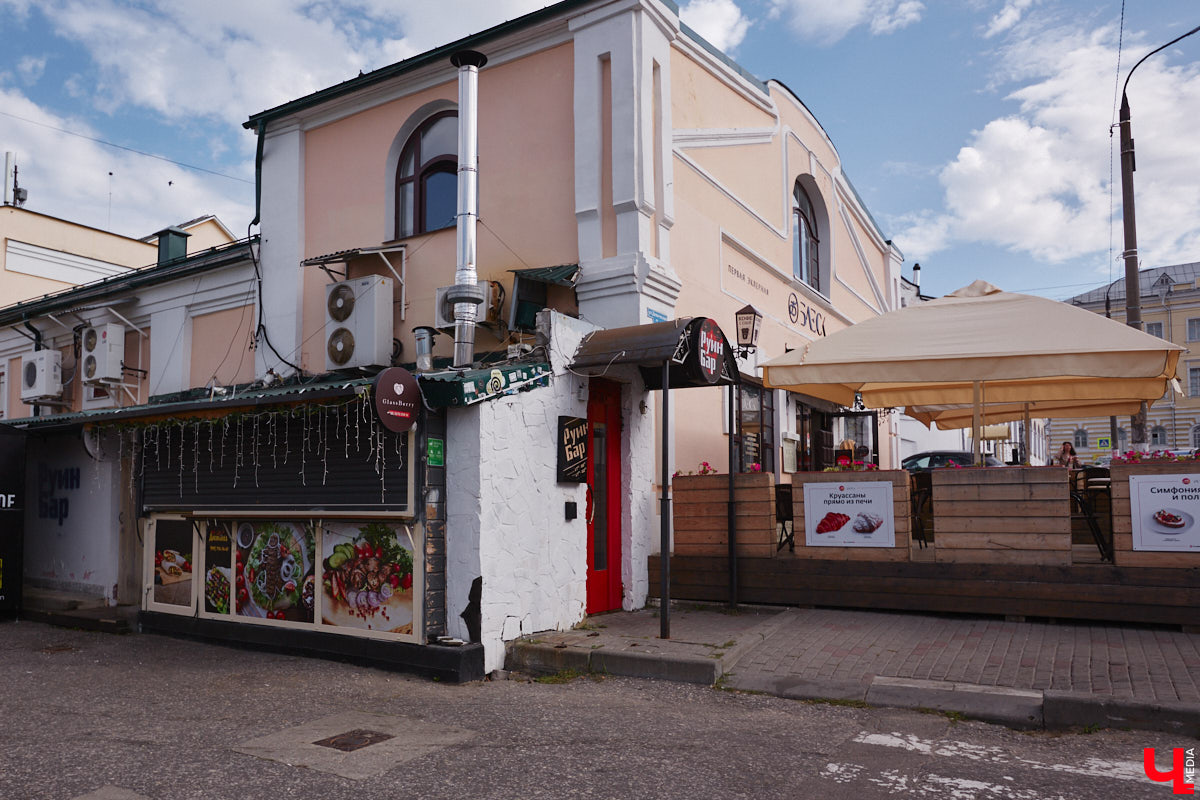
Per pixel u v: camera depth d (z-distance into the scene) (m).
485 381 7.34
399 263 11.50
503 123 10.80
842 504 8.78
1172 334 55.12
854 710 5.97
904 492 8.51
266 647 8.45
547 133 10.41
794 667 6.81
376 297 11.12
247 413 8.28
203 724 5.75
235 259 13.16
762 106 13.63
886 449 20.33
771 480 9.18
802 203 16.16
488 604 7.27
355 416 7.77
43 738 5.46
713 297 11.48
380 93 11.95
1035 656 6.70
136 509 10.02
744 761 4.88
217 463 9.12
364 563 7.76
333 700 6.41
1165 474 7.44
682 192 10.84
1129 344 7.84
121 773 4.72
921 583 8.31
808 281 16.25
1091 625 7.69
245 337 13.23
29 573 12.58
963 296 9.48
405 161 11.98
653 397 9.90
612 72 9.82
